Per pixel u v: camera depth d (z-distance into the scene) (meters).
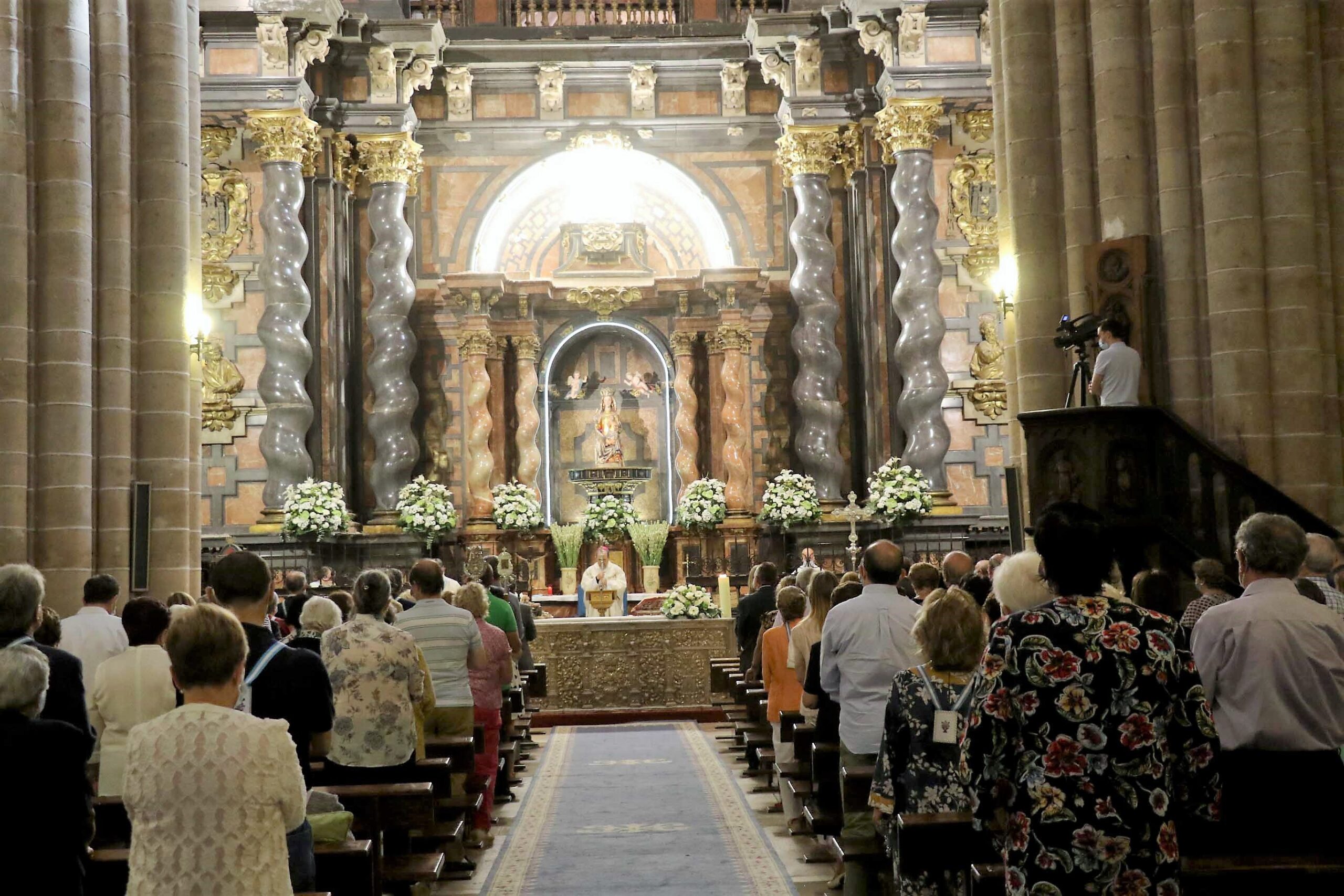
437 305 26.86
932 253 24.39
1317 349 12.30
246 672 6.68
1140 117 13.30
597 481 26.41
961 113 25.42
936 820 5.91
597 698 20.16
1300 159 12.32
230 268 25.36
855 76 25.78
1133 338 12.98
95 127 14.54
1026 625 4.79
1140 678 4.70
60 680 6.48
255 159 25.45
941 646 6.31
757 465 26.94
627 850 10.62
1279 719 6.13
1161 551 11.62
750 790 13.36
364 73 25.69
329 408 24.94
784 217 27.44
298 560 23.84
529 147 27.27
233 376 25.28
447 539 25.89
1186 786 4.80
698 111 27.41
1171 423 11.65
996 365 25.30
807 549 24.61
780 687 11.27
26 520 13.56
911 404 24.22
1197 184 12.91
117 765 7.53
